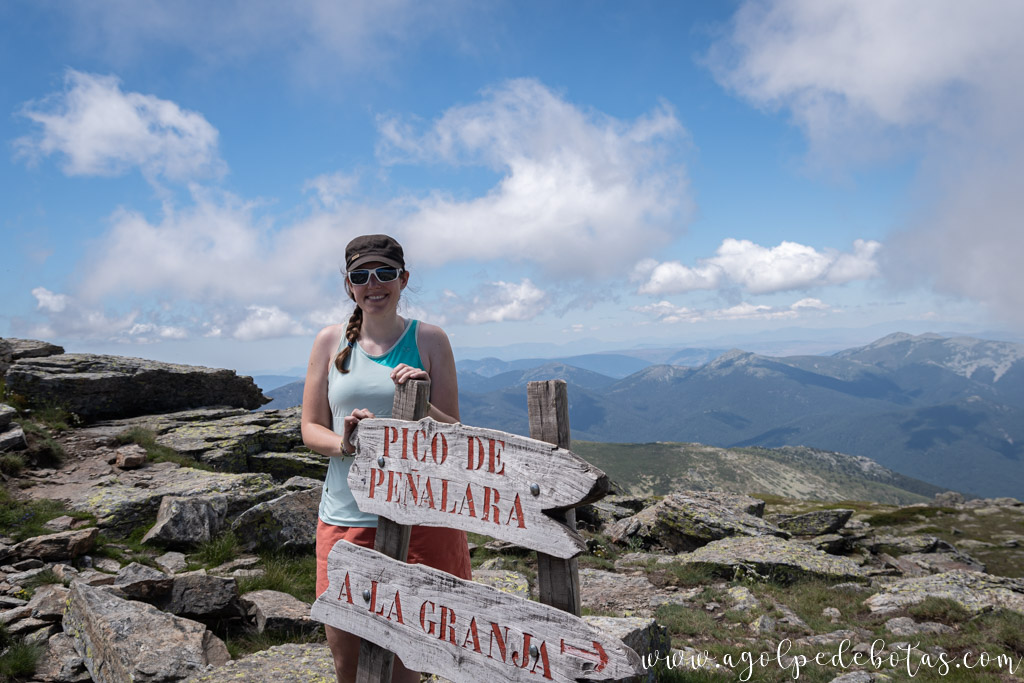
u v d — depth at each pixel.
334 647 3.75
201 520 11.91
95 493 13.45
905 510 63.31
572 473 2.71
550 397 2.90
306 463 21.23
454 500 3.16
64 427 19.77
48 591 8.36
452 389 3.93
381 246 3.64
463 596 3.10
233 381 27.77
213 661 6.67
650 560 19.22
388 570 3.41
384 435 3.47
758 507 27.59
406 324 3.89
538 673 2.80
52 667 6.72
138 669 5.97
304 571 10.82
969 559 31.25
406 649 3.29
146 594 8.00
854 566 18.30
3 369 23.59
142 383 24.64
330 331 3.98
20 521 11.43
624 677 2.52
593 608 13.39
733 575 17.66
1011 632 11.47
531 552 15.39
